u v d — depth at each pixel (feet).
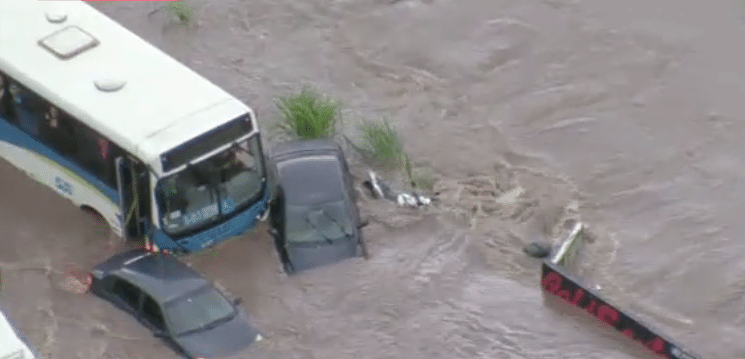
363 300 250.37
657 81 311.68
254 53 322.75
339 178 263.08
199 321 238.07
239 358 236.02
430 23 331.57
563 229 266.16
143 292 240.53
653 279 255.70
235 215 257.96
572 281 245.04
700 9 335.88
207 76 314.35
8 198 275.80
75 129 254.47
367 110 301.84
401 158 283.79
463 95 307.99
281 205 260.01
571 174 282.97
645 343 237.66
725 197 275.80
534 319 245.65
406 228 266.57
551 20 331.98
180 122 245.65
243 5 337.93
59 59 261.85
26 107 264.52
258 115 299.38
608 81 312.09
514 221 268.82
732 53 320.50
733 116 299.58
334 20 333.62
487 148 290.35
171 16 332.80
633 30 328.29
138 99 251.80
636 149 290.35
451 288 253.24
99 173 255.70
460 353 239.71
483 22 331.57
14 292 253.85
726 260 259.60
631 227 268.62
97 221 268.62
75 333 242.58
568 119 300.20
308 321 246.06
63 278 256.73
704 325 245.24
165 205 246.06
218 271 256.93
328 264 255.91
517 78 313.73
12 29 270.05
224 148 248.52
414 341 242.17
